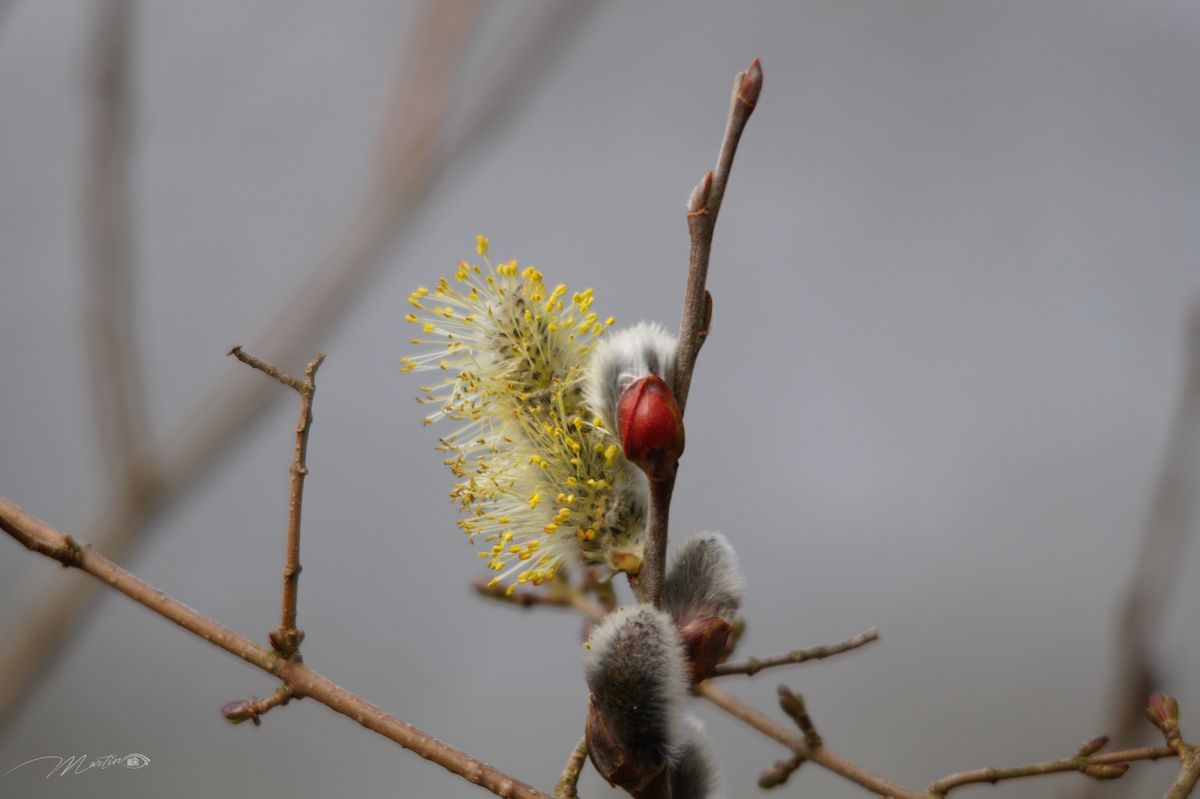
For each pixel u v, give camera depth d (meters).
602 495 0.64
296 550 0.64
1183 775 0.64
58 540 0.64
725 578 0.63
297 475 0.64
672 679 0.62
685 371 0.62
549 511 0.64
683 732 0.62
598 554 0.64
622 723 0.62
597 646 0.62
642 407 0.62
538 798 0.63
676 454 0.62
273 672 0.63
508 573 0.64
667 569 0.63
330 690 0.63
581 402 0.64
